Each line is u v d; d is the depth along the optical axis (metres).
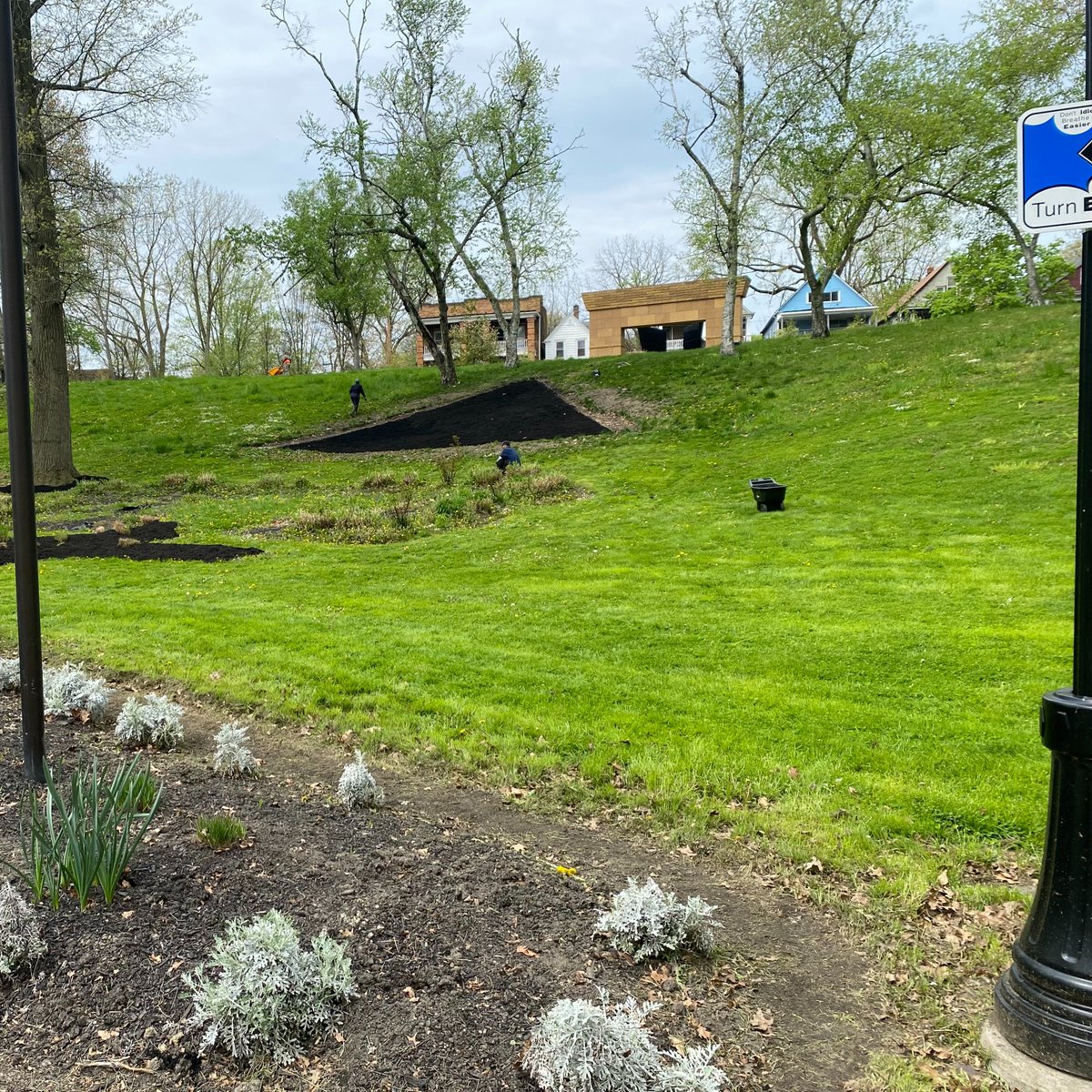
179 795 4.11
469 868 3.52
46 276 20.50
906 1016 2.82
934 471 14.88
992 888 3.66
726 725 5.59
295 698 6.17
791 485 15.84
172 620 8.80
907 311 49.69
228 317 56.00
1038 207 2.50
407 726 5.61
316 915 3.01
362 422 29.03
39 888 2.90
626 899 3.04
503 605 9.59
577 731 5.49
